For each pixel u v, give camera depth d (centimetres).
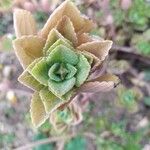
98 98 19
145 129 19
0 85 18
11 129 20
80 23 11
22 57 11
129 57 19
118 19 18
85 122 19
